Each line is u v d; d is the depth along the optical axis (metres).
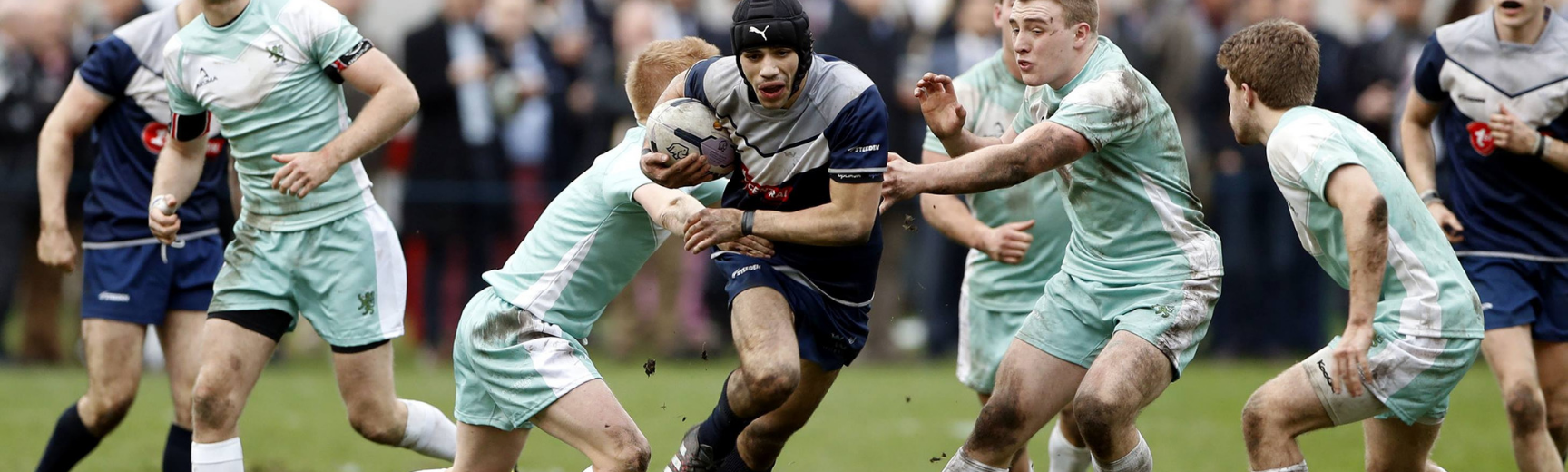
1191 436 30.59
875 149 16.78
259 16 20.55
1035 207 22.67
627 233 18.50
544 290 18.30
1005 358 19.72
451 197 40.47
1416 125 23.86
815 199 17.70
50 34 39.62
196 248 23.38
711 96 17.42
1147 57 42.00
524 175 41.50
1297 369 18.12
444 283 40.97
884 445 29.53
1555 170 22.34
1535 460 21.78
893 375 40.62
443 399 33.44
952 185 17.05
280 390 36.53
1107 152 18.77
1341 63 40.97
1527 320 22.22
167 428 30.72
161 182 21.28
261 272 20.69
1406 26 40.66
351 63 20.61
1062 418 22.11
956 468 19.50
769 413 19.58
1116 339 18.69
